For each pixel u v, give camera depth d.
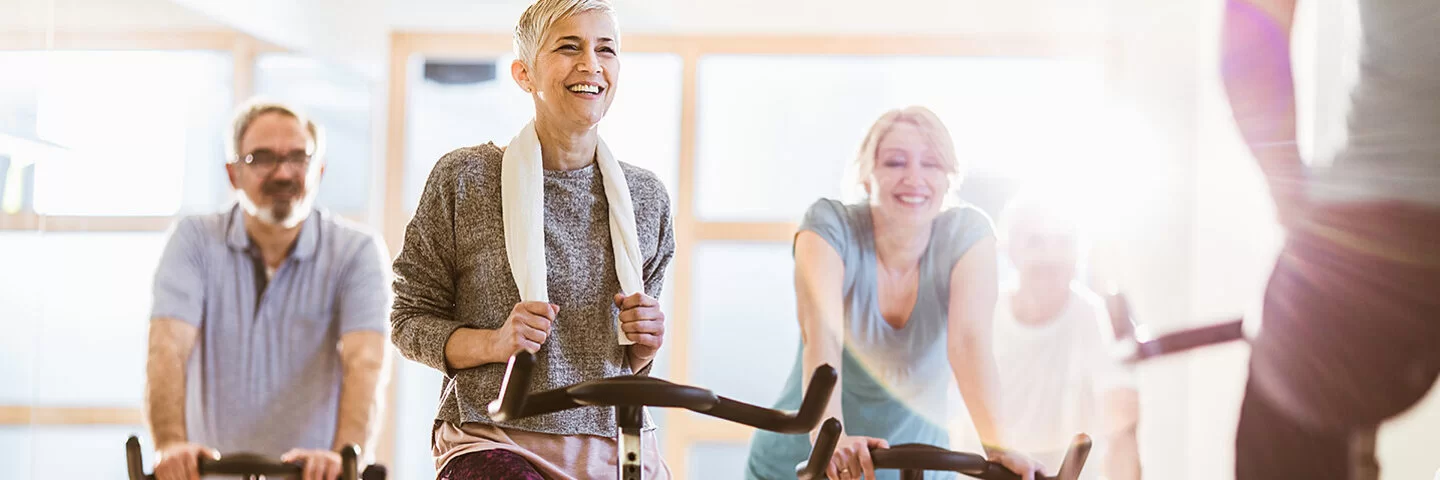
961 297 2.57
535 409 1.50
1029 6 4.11
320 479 1.90
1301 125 2.09
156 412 2.86
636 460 1.53
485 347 1.74
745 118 4.39
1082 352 2.71
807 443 2.66
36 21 3.20
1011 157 4.17
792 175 4.37
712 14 4.22
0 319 3.12
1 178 3.14
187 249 2.97
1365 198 1.90
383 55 4.30
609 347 1.84
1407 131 1.86
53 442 3.18
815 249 2.59
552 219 1.84
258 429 2.99
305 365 3.03
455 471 1.74
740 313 4.38
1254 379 2.16
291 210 2.99
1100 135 4.03
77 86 3.27
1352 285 1.96
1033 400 2.70
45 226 3.19
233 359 2.98
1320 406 1.99
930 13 4.19
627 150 4.40
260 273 3.00
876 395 2.60
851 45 4.32
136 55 3.38
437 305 1.88
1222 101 3.60
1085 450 1.92
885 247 2.60
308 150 3.02
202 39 3.53
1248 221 3.40
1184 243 3.79
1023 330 2.71
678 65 4.39
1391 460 1.91
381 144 4.34
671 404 1.50
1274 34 2.10
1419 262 1.85
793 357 4.36
